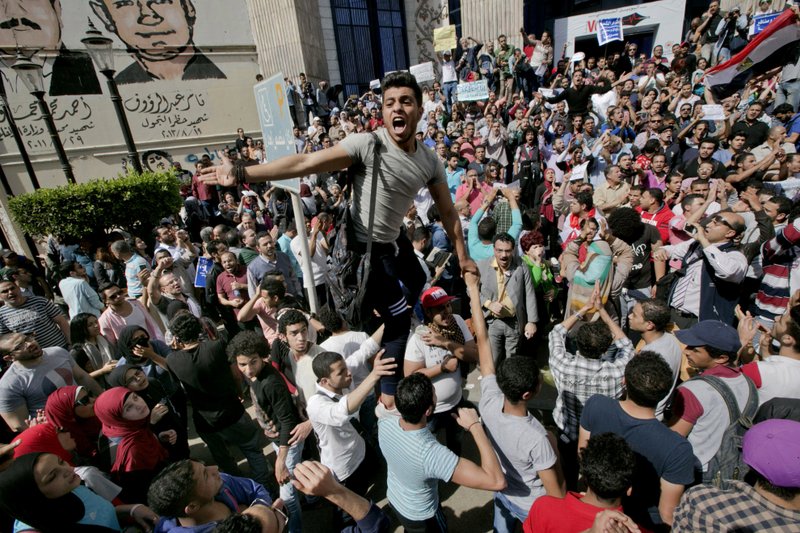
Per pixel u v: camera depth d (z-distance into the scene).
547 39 12.96
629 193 5.48
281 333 3.44
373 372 2.41
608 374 2.77
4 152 10.87
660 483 2.21
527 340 4.62
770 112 8.80
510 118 11.38
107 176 12.16
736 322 3.90
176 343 3.37
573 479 3.12
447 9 17.30
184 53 12.89
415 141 1.79
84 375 3.86
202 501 1.97
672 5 13.83
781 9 11.48
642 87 10.95
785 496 1.65
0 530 2.52
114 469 2.89
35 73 7.07
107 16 11.64
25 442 2.84
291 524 3.02
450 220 2.09
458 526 3.26
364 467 3.26
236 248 6.14
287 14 13.55
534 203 7.79
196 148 13.37
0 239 11.41
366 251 1.80
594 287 3.60
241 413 3.49
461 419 2.38
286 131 3.28
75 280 5.11
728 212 3.70
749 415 2.41
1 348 3.41
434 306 3.09
